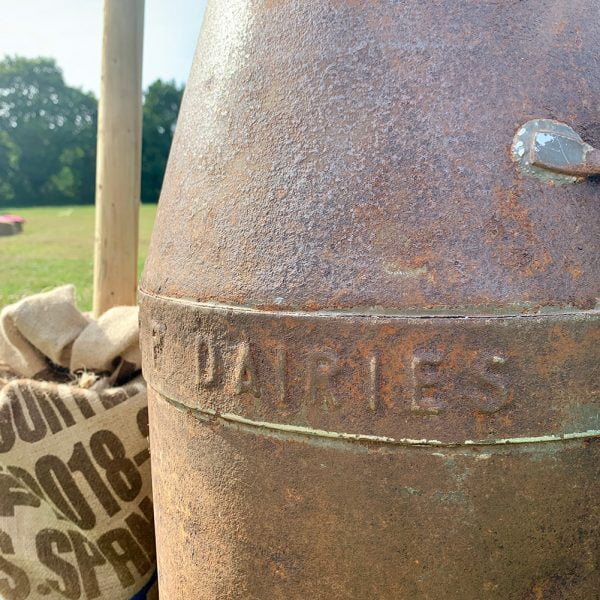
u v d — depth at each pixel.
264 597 0.95
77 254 7.22
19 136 19.03
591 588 0.90
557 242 0.84
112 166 1.89
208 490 0.98
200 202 0.99
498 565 0.86
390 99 0.87
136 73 1.90
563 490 0.86
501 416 0.82
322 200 0.88
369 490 0.86
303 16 0.94
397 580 0.88
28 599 1.53
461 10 0.89
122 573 1.53
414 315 0.82
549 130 0.85
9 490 1.52
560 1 0.92
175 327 0.99
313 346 0.85
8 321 1.62
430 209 0.84
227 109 0.99
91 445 1.50
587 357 0.83
